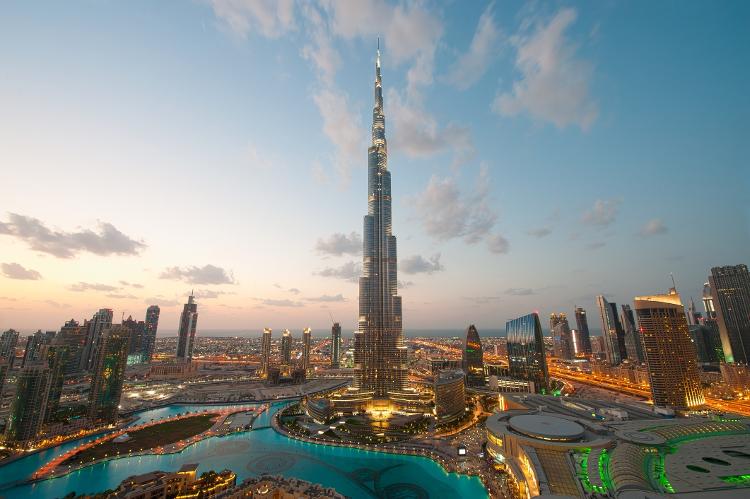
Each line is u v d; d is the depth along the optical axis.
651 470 191.75
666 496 156.25
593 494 177.00
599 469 195.75
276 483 188.75
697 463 196.38
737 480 176.00
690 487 170.62
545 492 183.50
